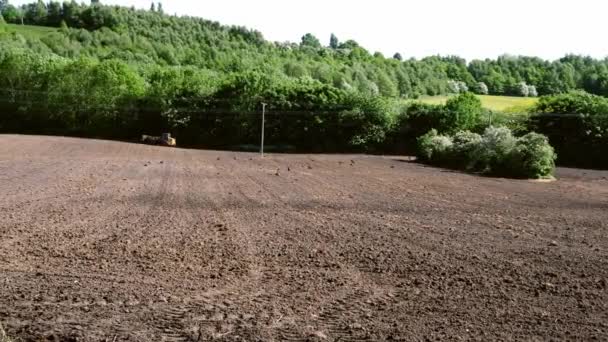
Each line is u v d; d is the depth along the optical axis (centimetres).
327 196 1708
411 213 1392
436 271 807
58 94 6066
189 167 2705
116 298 642
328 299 663
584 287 735
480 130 5200
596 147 4378
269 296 670
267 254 895
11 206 1291
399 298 672
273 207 1432
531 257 911
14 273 735
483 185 2248
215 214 1288
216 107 5816
